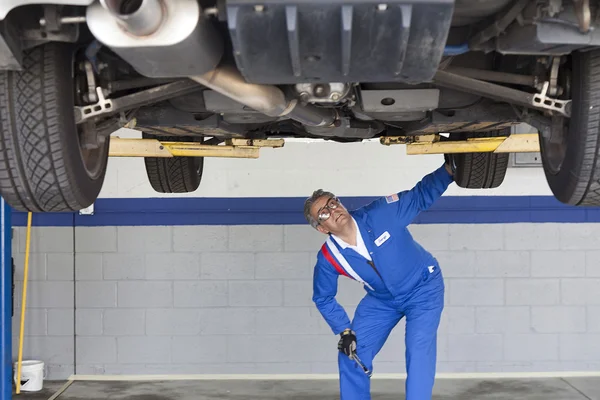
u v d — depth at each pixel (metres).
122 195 7.14
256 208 7.13
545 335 7.14
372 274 4.36
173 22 1.92
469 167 5.07
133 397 6.54
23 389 6.74
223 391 6.72
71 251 7.15
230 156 4.67
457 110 3.45
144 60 2.06
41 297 7.15
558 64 2.79
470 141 4.48
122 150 4.57
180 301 7.15
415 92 2.89
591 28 2.17
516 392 6.62
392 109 2.94
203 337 7.14
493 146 4.45
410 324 4.38
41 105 2.57
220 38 2.17
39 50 2.56
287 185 7.14
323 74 2.09
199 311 7.15
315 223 4.27
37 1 2.03
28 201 2.77
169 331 7.14
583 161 2.68
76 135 2.74
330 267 4.38
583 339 7.14
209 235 7.14
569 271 7.14
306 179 7.14
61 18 2.23
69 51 2.67
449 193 7.14
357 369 4.51
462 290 7.15
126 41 1.96
